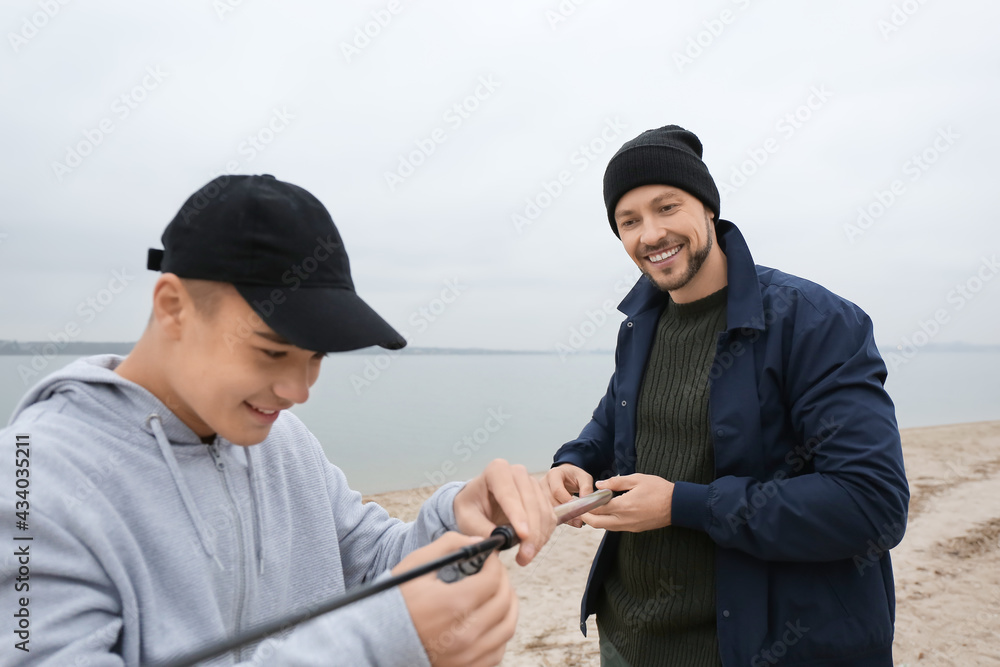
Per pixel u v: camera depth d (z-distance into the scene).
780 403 1.64
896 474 1.43
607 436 2.21
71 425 0.82
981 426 11.99
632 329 2.15
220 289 0.77
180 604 0.84
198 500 0.91
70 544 0.72
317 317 0.77
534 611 3.87
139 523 0.83
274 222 0.78
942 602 3.93
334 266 0.85
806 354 1.58
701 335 1.85
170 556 0.85
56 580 0.70
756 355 1.67
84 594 0.71
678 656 1.71
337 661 0.63
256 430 0.84
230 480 0.96
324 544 1.11
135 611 0.77
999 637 3.49
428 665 0.67
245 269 0.76
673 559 1.72
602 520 1.63
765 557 1.50
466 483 1.08
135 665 0.76
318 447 1.23
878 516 1.42
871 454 1.44
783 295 1.67
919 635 3.53
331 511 1.16
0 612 0.66
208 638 0.85
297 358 0.81
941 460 8.17
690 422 1.77
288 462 1.10
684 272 1.80
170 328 0.81
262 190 0.80
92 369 0.87
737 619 1.55
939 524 5.37
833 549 1.45
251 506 0.99
